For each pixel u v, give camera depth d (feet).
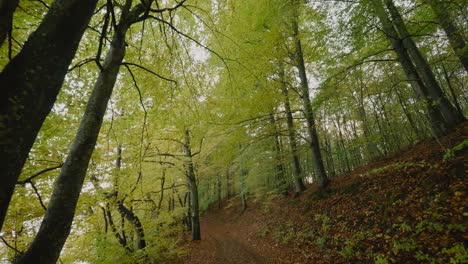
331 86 25.68
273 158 42.52
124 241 27.58
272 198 56.95
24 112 4.19
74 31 5.06
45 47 4.64
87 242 23.88
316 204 31.65
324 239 23.59
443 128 24.03
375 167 31.42
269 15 23.65
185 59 16.31
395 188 21.54
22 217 17.21
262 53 24.80
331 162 66.13
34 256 5.13
